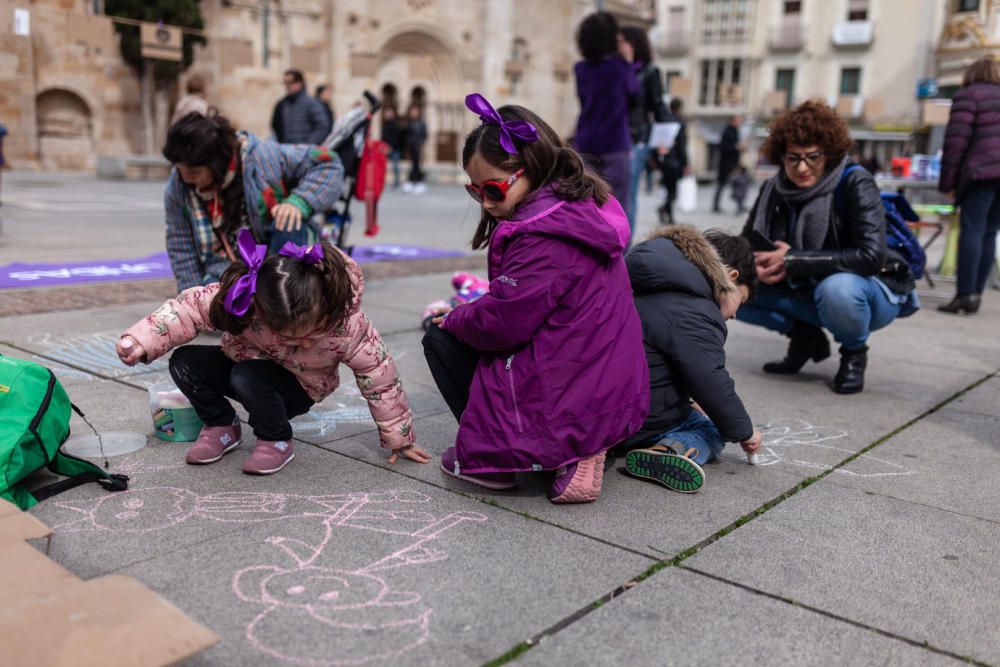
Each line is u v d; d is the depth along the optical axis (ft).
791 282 13.14
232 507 7.86
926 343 16.72
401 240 30.76
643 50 22.17
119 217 33.09
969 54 84.53
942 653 5.84
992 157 18.51
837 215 12.69
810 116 12.30
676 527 7.80
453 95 78.18
